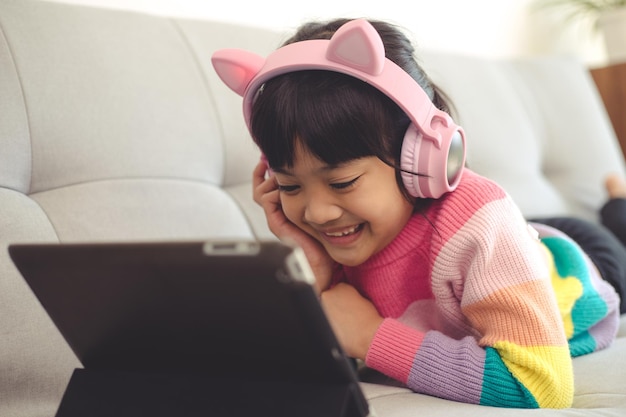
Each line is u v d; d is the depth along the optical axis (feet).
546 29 8.05
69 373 2.81
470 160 5.35
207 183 3.84
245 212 3.94
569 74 6.75
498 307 2.52
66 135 3.25
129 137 3.47
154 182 3.50
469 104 5.54
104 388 2.07
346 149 2.39
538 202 5.57
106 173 3.34
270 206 3.05
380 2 6.21
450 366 2.48
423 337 2.60
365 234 2.68
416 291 2.91
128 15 3.83
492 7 7.36
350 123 2.38
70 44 3.42
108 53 3.55
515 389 2.44
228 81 2.60
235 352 1.85
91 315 1.98
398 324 2.67
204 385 1.94
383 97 2.46
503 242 2.56
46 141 3.18
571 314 3.16
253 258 1.59
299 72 2.45
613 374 2.81
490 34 7.35
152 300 1.83
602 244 4.48
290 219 2.82
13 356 2.67
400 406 2.36
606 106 7.49
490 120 5.64
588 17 8.52
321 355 1.72
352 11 5.99
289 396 1.81
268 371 1.86
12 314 2.72
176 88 3.79
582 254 3.62
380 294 2.93
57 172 3.21
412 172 2.49
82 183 3.27
